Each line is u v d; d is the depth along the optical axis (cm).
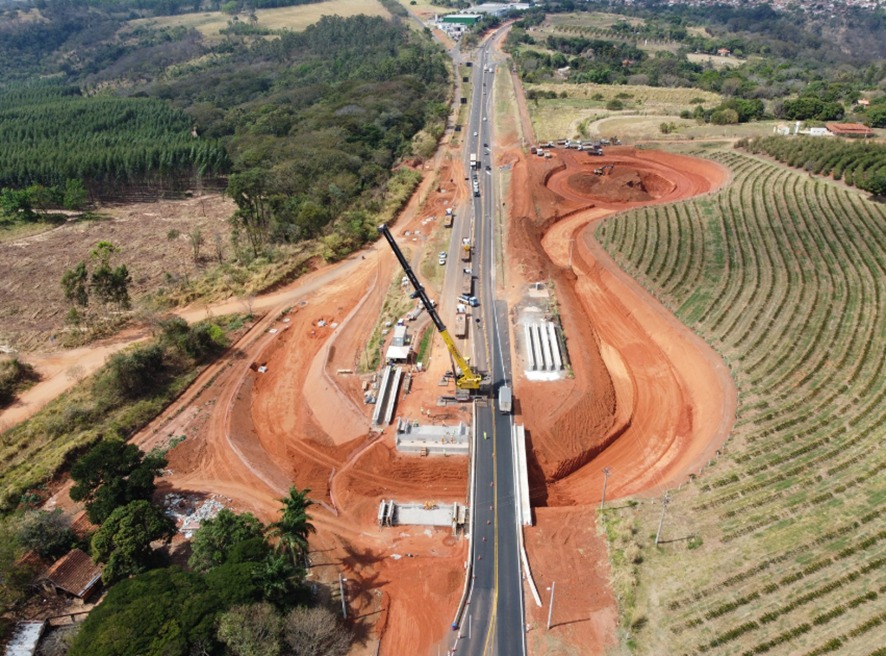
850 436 8931
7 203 19112
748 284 12938
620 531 8006
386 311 13338
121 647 5919
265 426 10769
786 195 16088
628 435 10344
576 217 17100
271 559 6831
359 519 8800
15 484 8881
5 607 6869
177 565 7325
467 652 6800
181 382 11288
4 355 12294
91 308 14025
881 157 16588
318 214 16450
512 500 8694
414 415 10506
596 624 6950
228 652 6291
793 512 7831
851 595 6694
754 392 10181
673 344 11881
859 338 10956
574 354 11675
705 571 7262
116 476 8100
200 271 15862
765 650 6316
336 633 6975
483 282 13988
